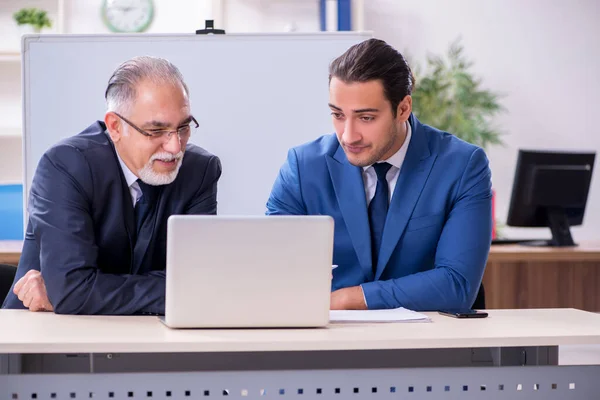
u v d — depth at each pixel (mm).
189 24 6383
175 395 2068
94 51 3771
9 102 6414
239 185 3850
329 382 2104
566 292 5020
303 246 2189
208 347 1988
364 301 2660
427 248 2914
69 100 3775
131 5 6328
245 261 2174
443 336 2084
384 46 2705
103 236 2740
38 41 3764
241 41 3826
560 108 7109
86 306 2480
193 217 2156
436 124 6730
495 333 2148
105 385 2061
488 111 6867
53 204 2598
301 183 3002
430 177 2906
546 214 5176
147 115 2615
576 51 7098
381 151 2732
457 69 6910
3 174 6453
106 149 2754
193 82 3816
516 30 7035
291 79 3846
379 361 2572
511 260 4812
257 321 2189
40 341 1986
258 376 2082
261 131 3848
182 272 2158
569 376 2180
